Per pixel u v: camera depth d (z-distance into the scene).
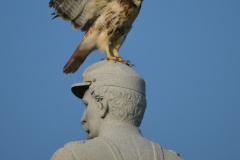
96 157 8.95
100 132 9.95
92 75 10.33
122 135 9.59
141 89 10.23
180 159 9.82
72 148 9.02
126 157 9.14
